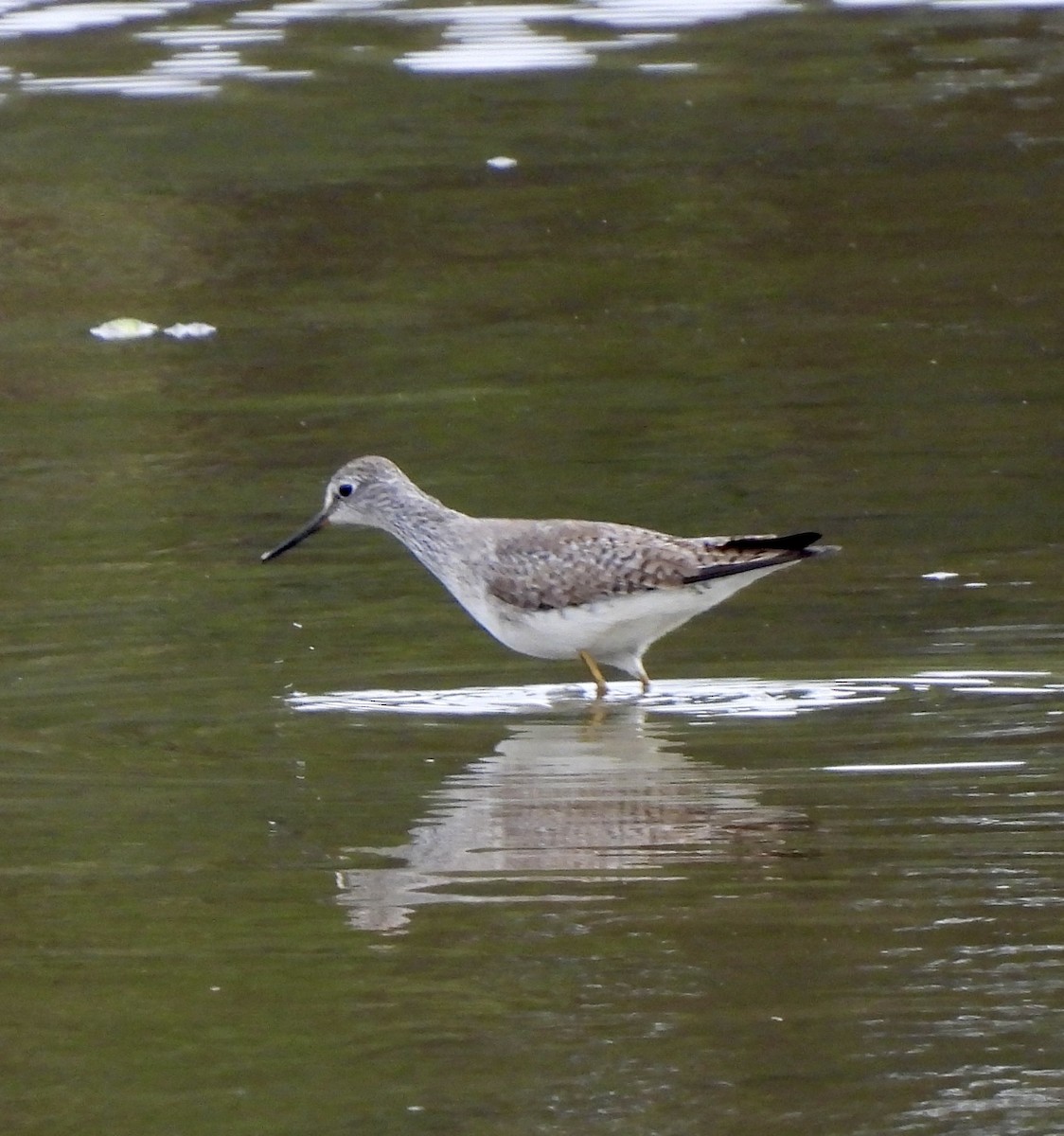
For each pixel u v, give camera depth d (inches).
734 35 1117.1
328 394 735.1
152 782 424.8
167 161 954.1
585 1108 283.9
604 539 498.9
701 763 431.2
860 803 401.7
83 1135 279.7
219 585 570.9
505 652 525.7
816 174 943.7
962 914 344.5
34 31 1110.4
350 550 604.7
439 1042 303.4
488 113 1010.1
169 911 354.3
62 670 502.0
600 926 343.6
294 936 342.3
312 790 418.3
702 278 848.3
